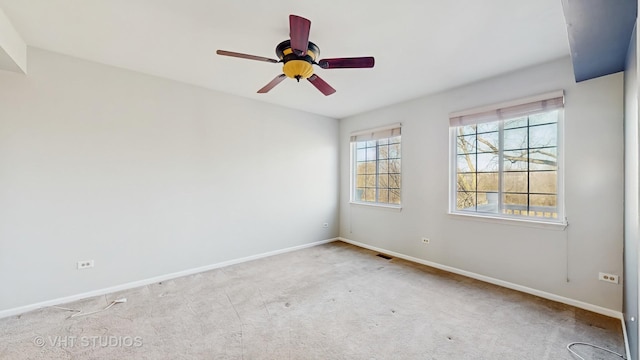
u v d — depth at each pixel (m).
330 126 4.96
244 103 3.84
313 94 3.67
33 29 2.14
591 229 2.41
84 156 2.69
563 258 2.57
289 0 1.75
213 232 3.57
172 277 3.23
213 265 3.57
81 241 2.68
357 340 2.01
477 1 1.76
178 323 2.22
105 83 2.79
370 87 3.36
